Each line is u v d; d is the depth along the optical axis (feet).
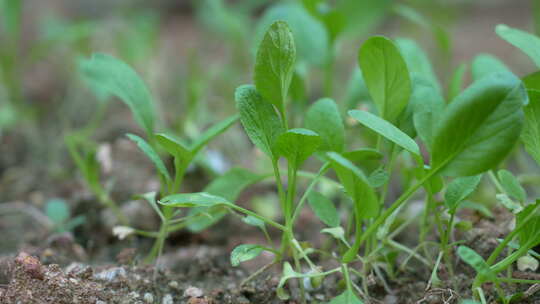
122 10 3.20
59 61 2.74
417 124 1.55
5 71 2.22
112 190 1.81
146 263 1.64
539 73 1.55
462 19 3.27
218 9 2.55
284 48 1.51
